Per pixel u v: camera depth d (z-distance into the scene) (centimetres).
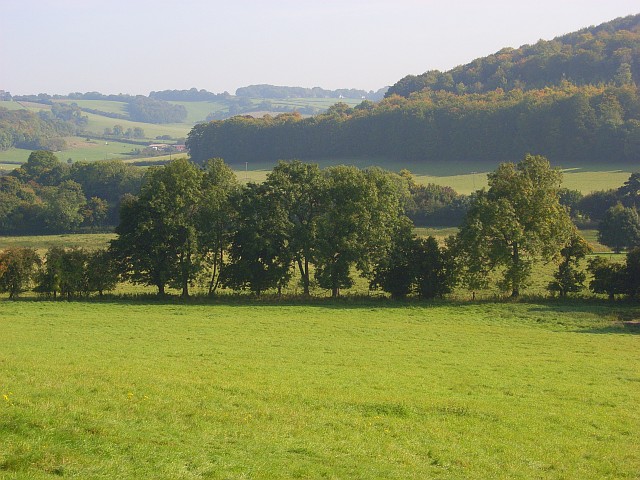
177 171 7100
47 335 4362
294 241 6938
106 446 1645
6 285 6688
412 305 6469
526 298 6638
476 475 1855
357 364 3641
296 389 2755
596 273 6581
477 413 2572
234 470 1602
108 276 6900
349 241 6750
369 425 2259
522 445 2219
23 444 1566
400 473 1773
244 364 3441
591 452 2208
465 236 6612
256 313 5850
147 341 4259
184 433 1878
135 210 7050
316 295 7119
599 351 4366
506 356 4109
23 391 2156
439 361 3853
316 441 1978
